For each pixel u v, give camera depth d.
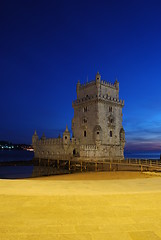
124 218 6.22
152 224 5.82
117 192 8.77
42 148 80.25
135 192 8.73
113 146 73.62
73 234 5.17
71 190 9.31
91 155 66.19
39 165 74.75
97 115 70.06
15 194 8.46
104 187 10.26
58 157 70.12
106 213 6.60
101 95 71.94
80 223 5.84
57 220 6.03
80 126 75.94
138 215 6.47
